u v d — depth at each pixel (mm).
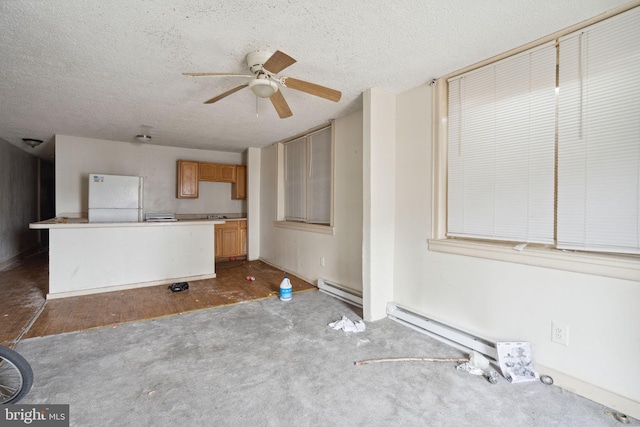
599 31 1655
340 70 2336
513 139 2037
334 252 3699
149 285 3967
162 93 2793
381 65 2248
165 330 2631
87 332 2580
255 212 5754
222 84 2588
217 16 1648
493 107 2139
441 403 1691
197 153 5793
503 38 1881
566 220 1802
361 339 2455
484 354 2119
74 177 4758
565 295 1780
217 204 6117
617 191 1616
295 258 4539
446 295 2436
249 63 2084
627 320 1568
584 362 1717
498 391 1787
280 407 1666
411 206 2709
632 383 1561
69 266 3518
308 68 2301
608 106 1637
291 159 4750
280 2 1527
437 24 1725
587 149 1713
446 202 2479
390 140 2814
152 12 1614
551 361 1848
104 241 3707
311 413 1619
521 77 1983
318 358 2172
